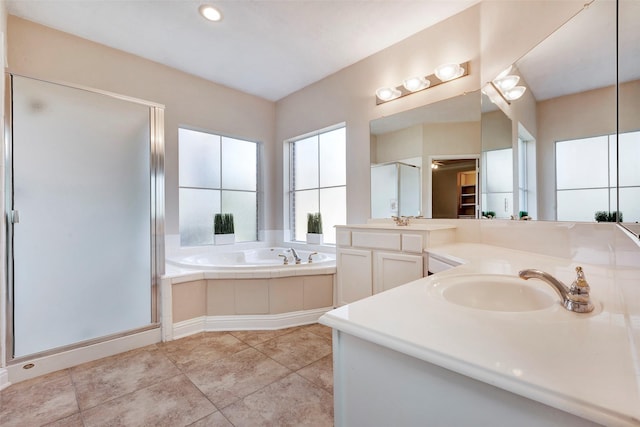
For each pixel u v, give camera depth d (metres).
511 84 1.75
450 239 2.30
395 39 2.72
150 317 2.24
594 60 1.07
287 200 4.07
